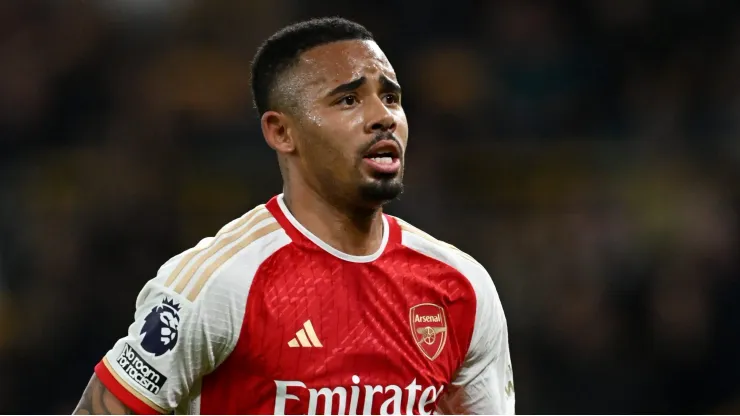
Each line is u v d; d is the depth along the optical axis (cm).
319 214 1026
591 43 3509
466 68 3453
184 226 3056
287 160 1052
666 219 3042
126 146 3247
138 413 964
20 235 2992
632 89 3441
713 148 3259
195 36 3434
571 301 2880
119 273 2941
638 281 2911
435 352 1044
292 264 1005
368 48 1027
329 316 995
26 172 3175
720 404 2777
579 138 3378
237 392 982
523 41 3503
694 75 3450
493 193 3195
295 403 971
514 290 2917
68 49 3356
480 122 3381
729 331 2852
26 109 3269
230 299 960
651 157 3231
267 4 3484
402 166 1018
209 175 3159
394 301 1032
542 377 2775
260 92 1073
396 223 1096
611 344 2806
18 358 2783
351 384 988
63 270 2916
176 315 955
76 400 2762
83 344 2831
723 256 2959
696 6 3519
